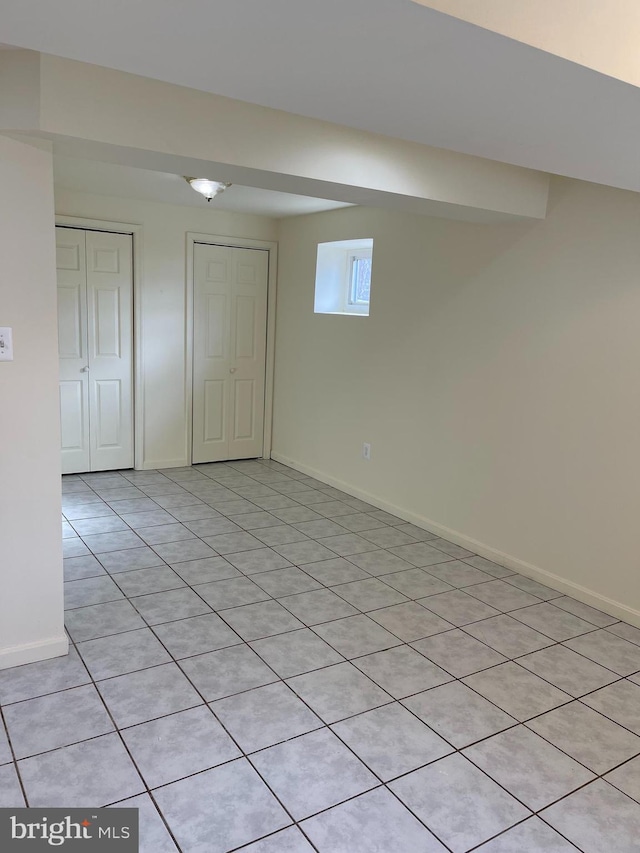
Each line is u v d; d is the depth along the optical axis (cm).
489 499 368
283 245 542
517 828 174
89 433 496
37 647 241
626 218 288
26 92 200
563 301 318
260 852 162
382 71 137
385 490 449
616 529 302
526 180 311
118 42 125
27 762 189
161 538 375
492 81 140
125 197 462
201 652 253
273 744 202
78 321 474
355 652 260
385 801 181
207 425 548
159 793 179
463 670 251
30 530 234
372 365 453
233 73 142
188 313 515
